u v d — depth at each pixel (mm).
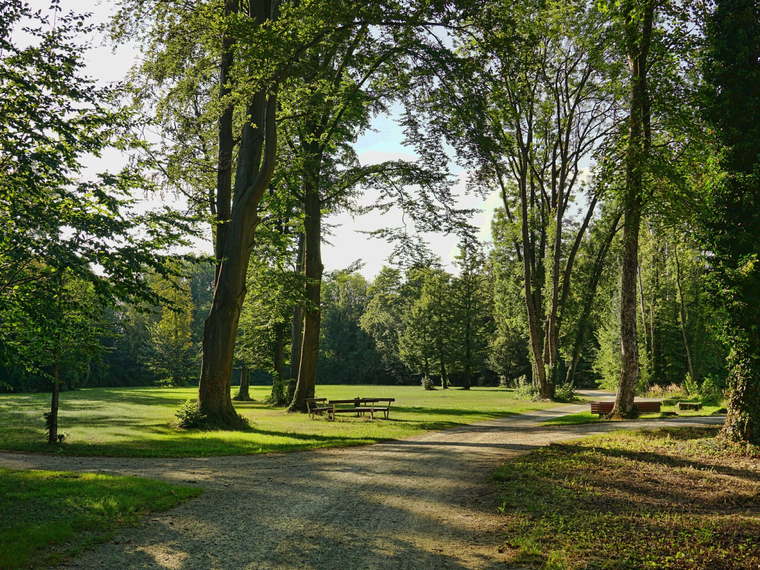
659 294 48406
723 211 12680
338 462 11008
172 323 61312
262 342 34250
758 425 12016
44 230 8164
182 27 16406
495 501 7812
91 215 9094
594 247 40188
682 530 6461
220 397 17438
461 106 15664
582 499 7941
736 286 12203
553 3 27266
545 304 36406
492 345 67375
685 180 17219
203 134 19812
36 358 10133
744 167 12391
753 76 12258
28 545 5242
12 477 8258
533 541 5988
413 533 6285
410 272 23312
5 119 8328
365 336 83562
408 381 78500
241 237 17953
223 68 18422
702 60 13258
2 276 8648
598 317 44594
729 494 8305
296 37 15008
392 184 21469
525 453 12164
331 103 18203
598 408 22500
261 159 19484
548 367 33844
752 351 12094
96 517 6262
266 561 5211
